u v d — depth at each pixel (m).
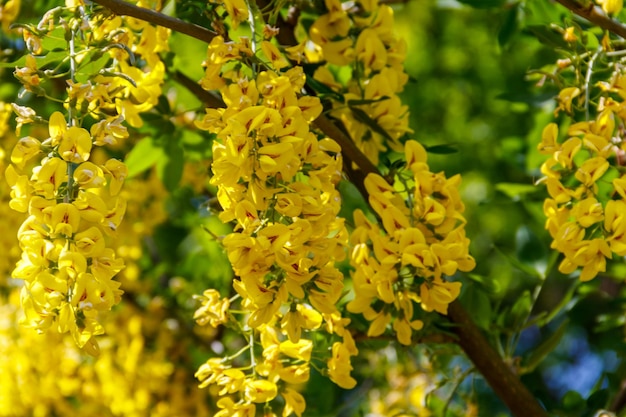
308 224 1.49
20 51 1.85
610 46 1.67
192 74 1.92
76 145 1.47
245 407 1.60
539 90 2.05
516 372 1.87
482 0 1.99
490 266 3.27
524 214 3.41
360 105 1.71
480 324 1.88
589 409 1.90
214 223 2.36
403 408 2.15
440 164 3.54
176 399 2.22
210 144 2.01
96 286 1.44
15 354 2.19
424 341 1.78
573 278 2.06
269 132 1.48
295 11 1.82
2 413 2.21
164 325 2.29
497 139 3.44
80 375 2.22
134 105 1.71
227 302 1.65
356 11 1.78
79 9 1.54
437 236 1.62
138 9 1.58
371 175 1.62
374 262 1.61
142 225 2.30
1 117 1.83
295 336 1.57
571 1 1.67
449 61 3.86
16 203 1.47
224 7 1.63
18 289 2.23
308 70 1.74
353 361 2.26
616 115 1.63
